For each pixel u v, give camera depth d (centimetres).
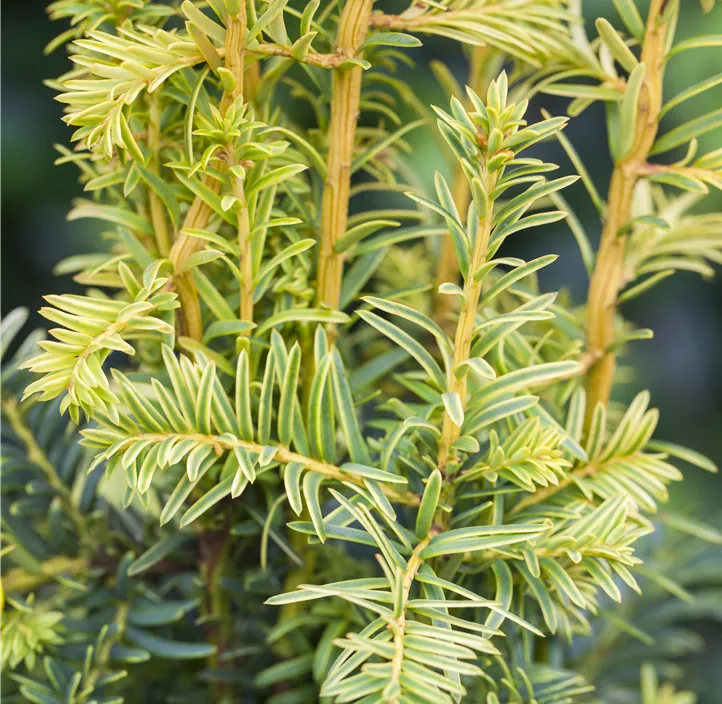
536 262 56
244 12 56
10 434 65
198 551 64
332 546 62
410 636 53
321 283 60
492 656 60
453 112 56
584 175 62
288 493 56
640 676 71
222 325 59
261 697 65
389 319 69
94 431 57
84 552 64
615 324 70
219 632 64
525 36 61
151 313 58
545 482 57
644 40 60
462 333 56
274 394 60
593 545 57
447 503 58
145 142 59
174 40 56
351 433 58
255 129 58
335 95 59
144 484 56
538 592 57
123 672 60
